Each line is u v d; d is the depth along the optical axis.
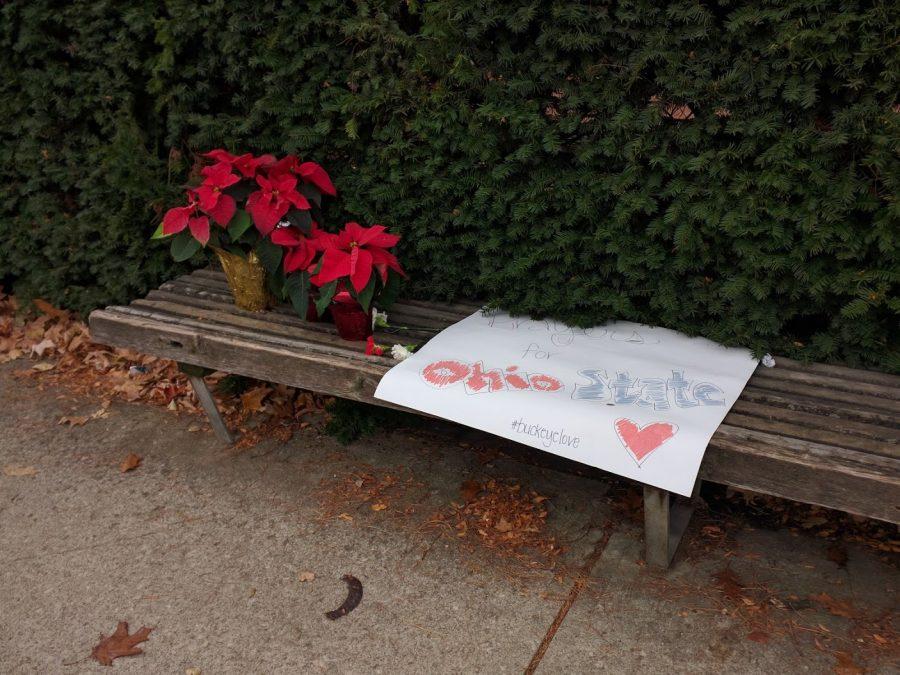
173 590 2.46
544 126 2.55
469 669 2.13
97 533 2.73
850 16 2.05
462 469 2.97
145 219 3.55
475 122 2.66
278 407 3.40
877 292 2.27
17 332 4.18
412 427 3.24
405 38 2.68
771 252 2.39
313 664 2.17
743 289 2.48
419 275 3.12
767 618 2.23
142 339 2.96
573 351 2.59
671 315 2.68
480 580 2.43
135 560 2.59
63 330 4.12
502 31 2.58
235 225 2.74
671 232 2.53
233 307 3.09
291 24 2.85
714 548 2.51
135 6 3.24
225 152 2.83
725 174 2.37
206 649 2.23
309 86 2.93
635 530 2.61
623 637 2.20
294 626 2.30
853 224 2.29
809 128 2.23
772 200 2.33
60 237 3.81
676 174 2.47
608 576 2.42
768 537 2.55
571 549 2.55
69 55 3.63
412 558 2.54
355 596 2.40
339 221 3.19
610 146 2.50
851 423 2.15
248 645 2.24
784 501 2.71
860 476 1.91
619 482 2.87
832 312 2.46
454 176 2.81
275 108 2.97
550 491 2.83
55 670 2.19
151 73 3.37
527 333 2.74
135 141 3.39
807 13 2.13
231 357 2.79
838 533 2.54
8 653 2.25
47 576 2.54
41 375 3.82
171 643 2.26
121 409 3.50
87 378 3.78
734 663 2.10
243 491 2.91
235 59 3.03
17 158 3.78
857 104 2.15
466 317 2.93
